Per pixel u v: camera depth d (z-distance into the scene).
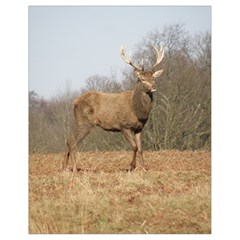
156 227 18.97
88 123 28.27
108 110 27.81
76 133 28.31
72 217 19.83
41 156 35.34
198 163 30.62
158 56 27.47
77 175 25.86
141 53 40.66
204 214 19.92
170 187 23.36
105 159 32.72
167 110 41.56
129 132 27.62
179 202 20.80
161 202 20.83
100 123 28.12
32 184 24.25
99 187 23.25
